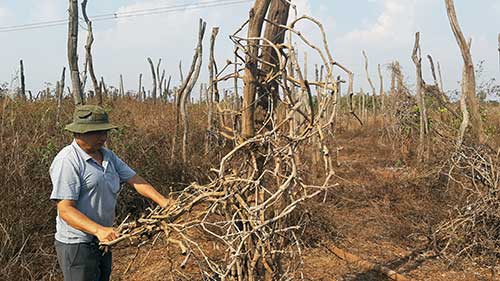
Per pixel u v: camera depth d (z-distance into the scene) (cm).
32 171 568
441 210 637
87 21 699
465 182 657
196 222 269
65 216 294
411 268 521
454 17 685
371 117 1884
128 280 477
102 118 306
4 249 457
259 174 315
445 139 711
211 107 732
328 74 289
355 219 664
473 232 546
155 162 717
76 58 611
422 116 936
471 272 512
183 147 761
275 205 296
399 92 1193
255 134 325
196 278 461
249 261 285
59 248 313
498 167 558
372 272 508
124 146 697
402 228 610
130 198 628
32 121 704
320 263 526
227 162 316
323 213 608
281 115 355
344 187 791
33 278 441
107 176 317
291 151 288
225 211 290
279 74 306
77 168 302
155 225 276
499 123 1002
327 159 280
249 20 319
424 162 852
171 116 962
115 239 281
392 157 1151
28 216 512
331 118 287
